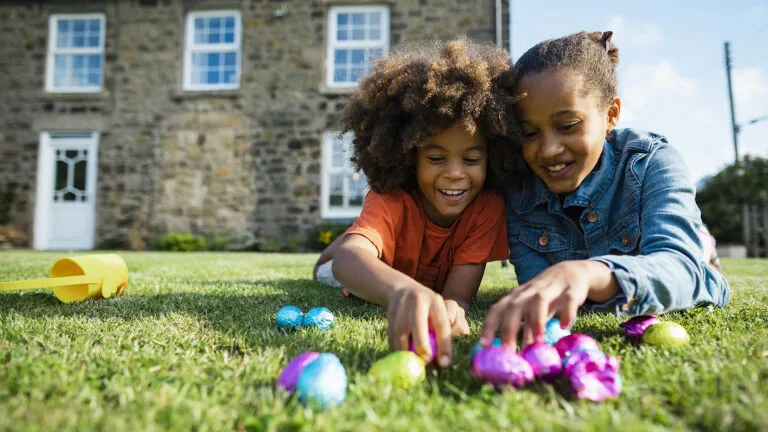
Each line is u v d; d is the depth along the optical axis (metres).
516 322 1.30
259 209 11.43
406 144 2.06
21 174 12.00
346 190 11.51
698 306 2.09
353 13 11.75
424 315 1.39
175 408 1.06
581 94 1.89
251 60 11.66
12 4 12.20
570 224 2.31
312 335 1.82
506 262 5.69
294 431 0.98
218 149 11.59
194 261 6.23
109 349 1.56
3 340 1.66
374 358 1.51
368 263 1.75
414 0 11.41
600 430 0.93
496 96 2.00
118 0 11.94
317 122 11.48
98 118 11.84
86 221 11.95
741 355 1.40
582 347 1.33
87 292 2.58
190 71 12.02
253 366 1.40
